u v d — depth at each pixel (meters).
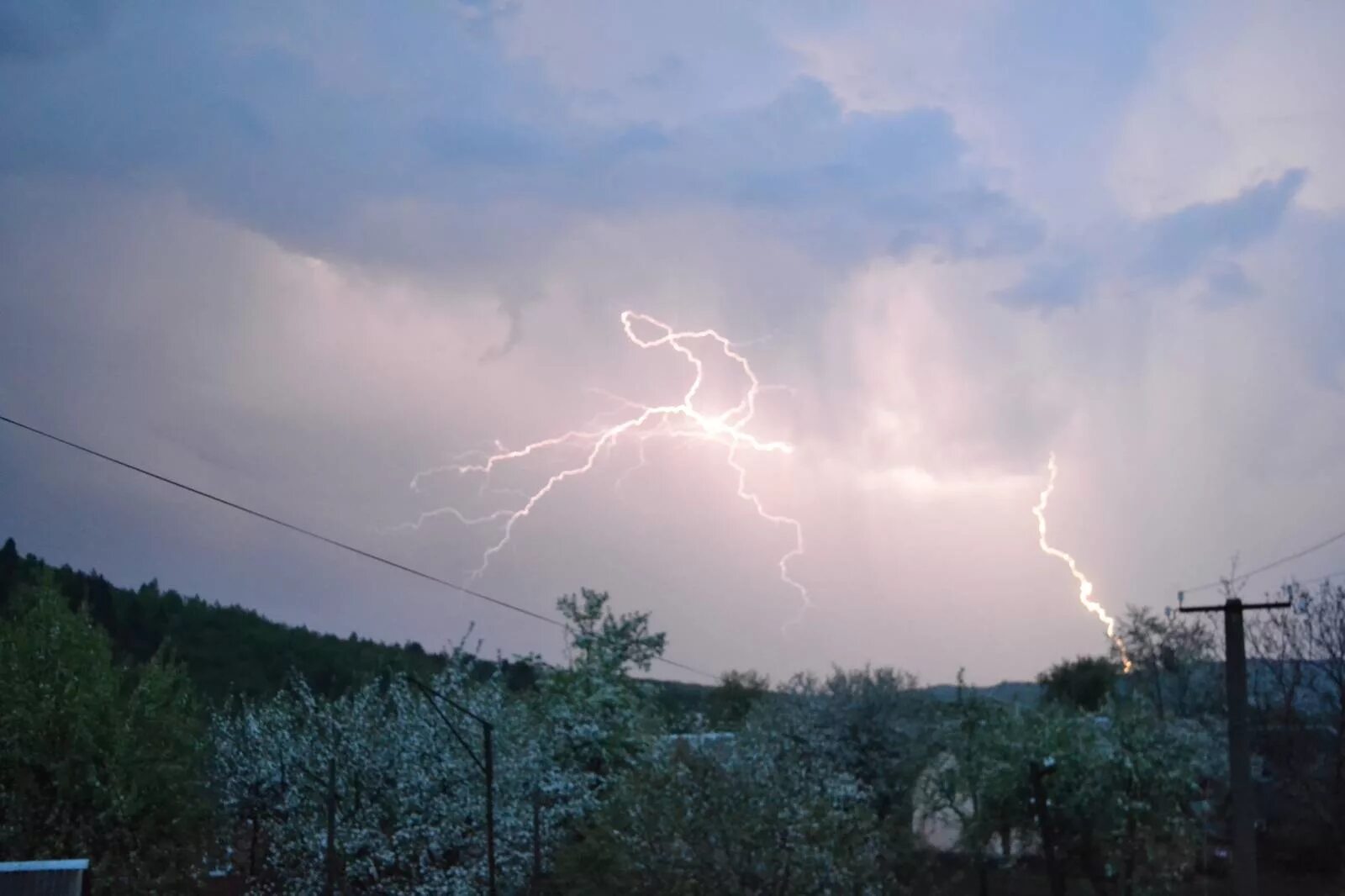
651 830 23.39
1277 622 44.94
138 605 76.62
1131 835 31.47
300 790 32.12
